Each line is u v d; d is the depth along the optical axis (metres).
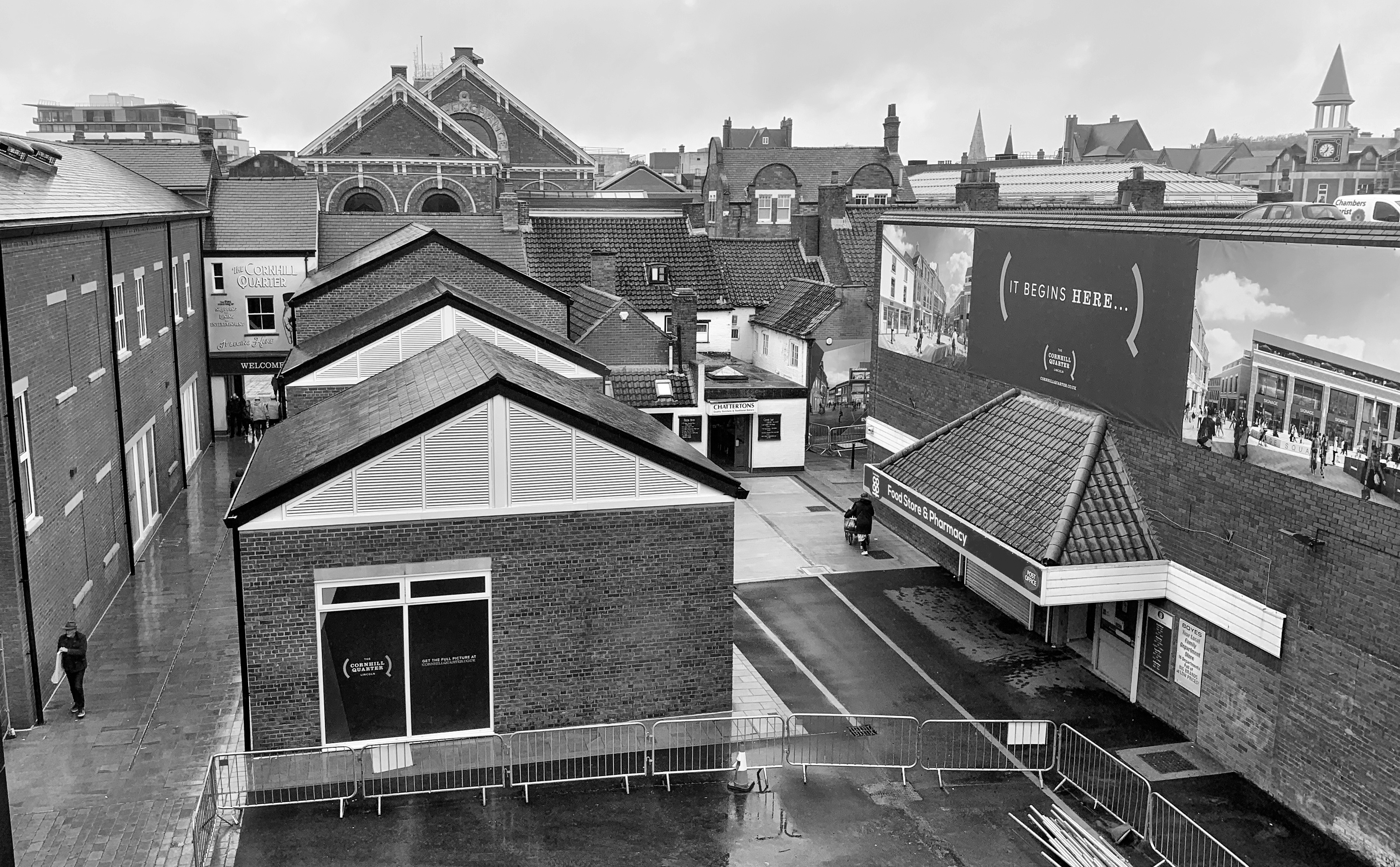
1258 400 15.48
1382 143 101.38
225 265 36.88
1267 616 15.40
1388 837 13.65
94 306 21.27
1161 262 17.55
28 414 17.06
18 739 16.14
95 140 62.81
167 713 17.08
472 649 15.51
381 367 23.09
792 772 15.83
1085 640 20.41
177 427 30.38
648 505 15.69
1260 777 15.73
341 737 15.21
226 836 13.76
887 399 28.64
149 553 25.16
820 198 45.81
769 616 22.45
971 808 15.02
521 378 16.52
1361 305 13.73
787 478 34.34
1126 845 14.23
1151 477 17.95
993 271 22.88
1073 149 133.88
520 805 14.67
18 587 16.03
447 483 15.00
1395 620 13.44
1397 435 13.24
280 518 14.56
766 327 40.72
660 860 13.49
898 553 26.92
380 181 53.66
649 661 16.09
